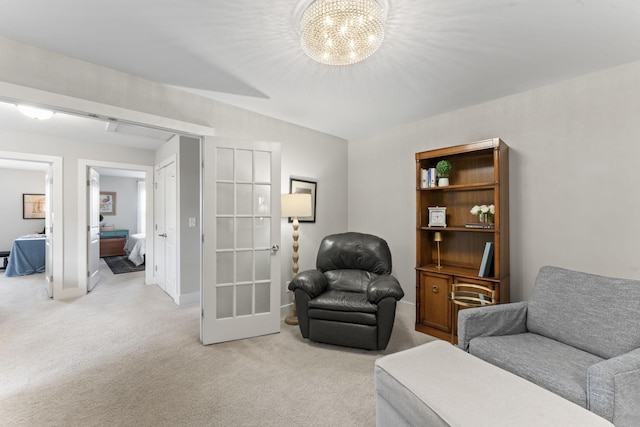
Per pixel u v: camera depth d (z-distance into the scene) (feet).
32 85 6.40
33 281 16.51
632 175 7.25
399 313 11.57
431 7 5.17
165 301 12.93
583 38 6.19
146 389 6.46
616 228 7.47
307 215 10.64
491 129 9.61
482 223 9.33
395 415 4.26
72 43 6.35
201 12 5.34
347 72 7.68
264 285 9.76
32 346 8.54
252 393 6.32
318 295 9.11
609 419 3.93
